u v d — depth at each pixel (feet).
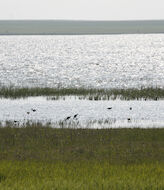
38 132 235.40
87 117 308.19
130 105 357.00
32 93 411.13
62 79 635.66
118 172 147.84
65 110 334.24
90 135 229.66
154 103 367.25
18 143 212.23
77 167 159.33
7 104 360.48
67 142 214.07
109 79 632.79
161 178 137.90
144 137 225.97
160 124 284.00
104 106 352.28
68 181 131.75
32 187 124.06
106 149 198.39
